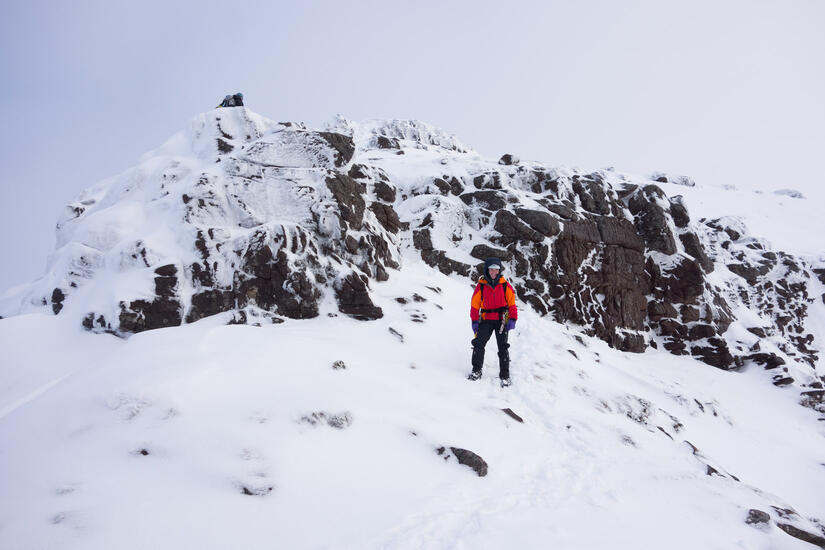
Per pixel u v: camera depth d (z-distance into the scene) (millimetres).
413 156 18688
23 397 5055
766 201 38688
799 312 19672
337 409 4340
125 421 3676
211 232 8047
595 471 4746
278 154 9688
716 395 10609
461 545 3129
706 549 3537
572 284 12164
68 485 2984
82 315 7227
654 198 14492
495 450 4699
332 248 8789
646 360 12062
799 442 9219
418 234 12703
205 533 2779
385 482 3709
